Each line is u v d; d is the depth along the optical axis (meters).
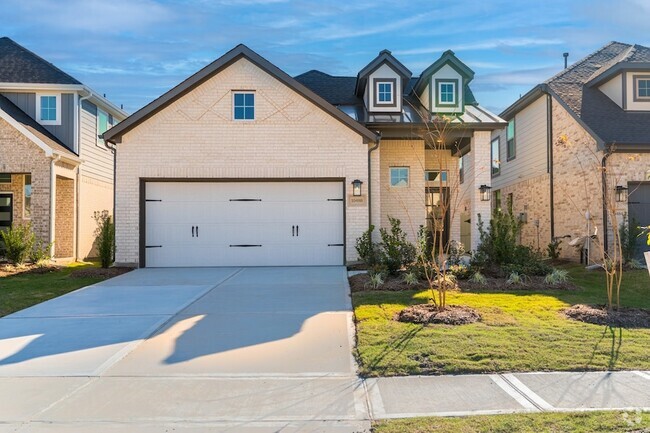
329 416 3.67
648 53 14.26
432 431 3.34
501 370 4.57
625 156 11.94
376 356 4.91
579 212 13.22
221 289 9.06
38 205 14.23
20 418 3.66
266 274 11.15
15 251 12.84
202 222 12.82
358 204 12.69
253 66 12.77
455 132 13.48
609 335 5.59
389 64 13.95
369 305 7.31
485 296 8.02
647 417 3.52
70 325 6.39
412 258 10.38
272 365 4.84
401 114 14.01
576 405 3.79
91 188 17.53
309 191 12.92
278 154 12.74
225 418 3.65
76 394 4.12
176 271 11.83
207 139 12.67
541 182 15.77
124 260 12.46
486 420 3.50
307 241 12.88
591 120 13.02
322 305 7.58
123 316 6.88
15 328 6.27
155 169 12.59
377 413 3.70
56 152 14.34
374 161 13.01
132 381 4.43
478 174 13.34
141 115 12.41
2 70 16.55
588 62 16.25
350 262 12.58
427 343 5.25
